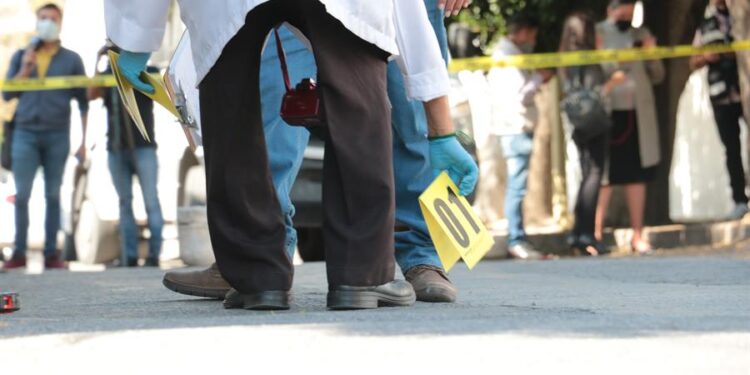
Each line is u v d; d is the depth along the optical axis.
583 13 35.44
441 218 14.33
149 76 14.18
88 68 35.62
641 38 36.41
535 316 12.92
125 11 13.76
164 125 34.25
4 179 38.72
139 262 36.28
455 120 34.94
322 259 35.78
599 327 11.38
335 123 13.12
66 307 16.17
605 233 39.06
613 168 36.78
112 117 34.25
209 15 13.09
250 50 13.28
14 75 34.47
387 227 13.55
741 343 10.30
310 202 31.64
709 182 52.47
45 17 34.34
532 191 44.03
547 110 43.94
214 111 13.34
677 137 53.03
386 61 13.41
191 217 30.75
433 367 9.23
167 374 9.22
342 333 11.04
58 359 10.01
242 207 13.52
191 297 17.66
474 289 18.81
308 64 15.48
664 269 24.17
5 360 10.05
